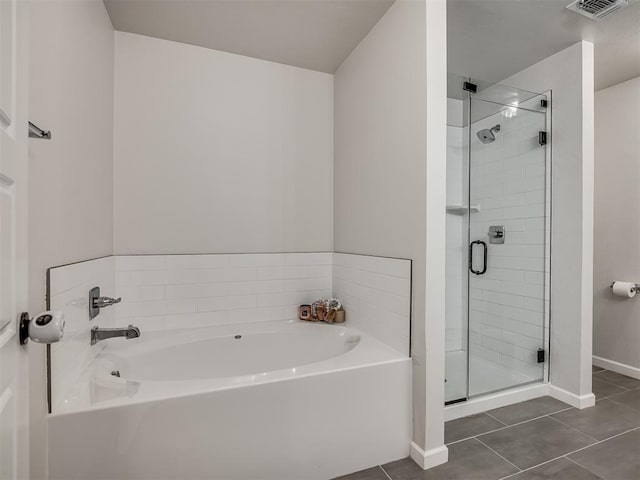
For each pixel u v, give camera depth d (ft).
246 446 4.78
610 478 5.21
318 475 5.17
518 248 8.69
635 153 9.14
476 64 8.75
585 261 7.56
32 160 3.56
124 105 7.30
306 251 8.87
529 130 8.46
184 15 6.77
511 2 6.39
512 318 8.80
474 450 5.92
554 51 8.10
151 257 7.48
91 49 5.71
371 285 7.13
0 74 2.31
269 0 6.34
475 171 8.98
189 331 7.51
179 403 4.47
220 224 8.07
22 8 2.68
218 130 8.05
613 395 8.09
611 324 9.66
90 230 5.64
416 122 5.77
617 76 9.15
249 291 8.30
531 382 8.20
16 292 2.57
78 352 4.93
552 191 8.08
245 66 8.30
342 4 6.45
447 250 9.19
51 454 3.99
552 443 6.13
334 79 9.12
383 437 5.61
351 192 8.09
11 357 2.47
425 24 5.57
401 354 6.06
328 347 7.55
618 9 6.57
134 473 4.29
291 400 5.01
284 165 8.68
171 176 7.66
